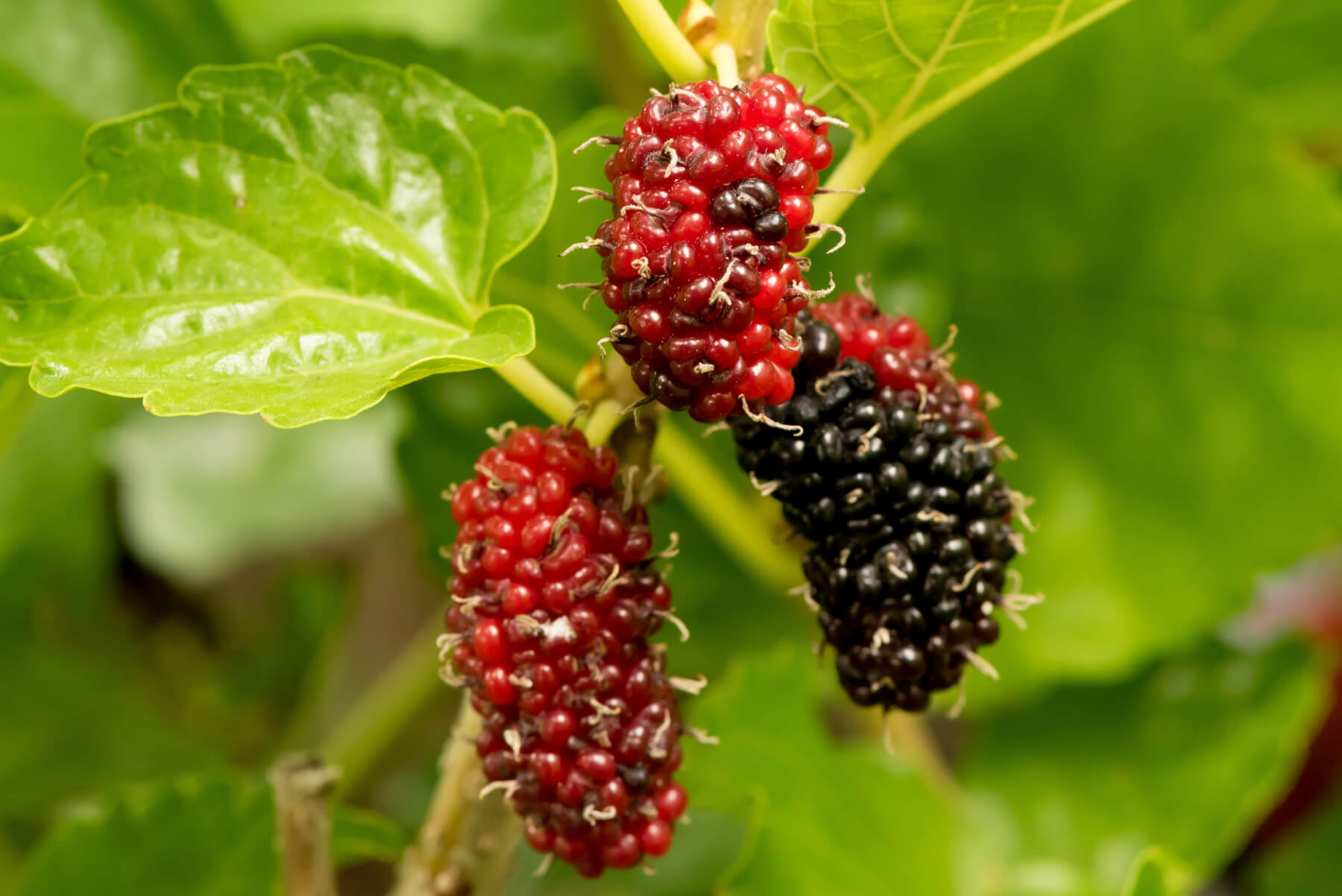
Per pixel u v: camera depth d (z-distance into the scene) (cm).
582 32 41
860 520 30
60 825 35
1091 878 40
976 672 41
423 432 38
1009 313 40
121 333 31
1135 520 40
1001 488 31
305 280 31
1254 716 40
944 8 30
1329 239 37
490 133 31
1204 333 38
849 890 38
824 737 38
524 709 30
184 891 35
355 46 38
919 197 39
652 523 40
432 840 32
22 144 36
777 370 29
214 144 31
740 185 29
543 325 36
